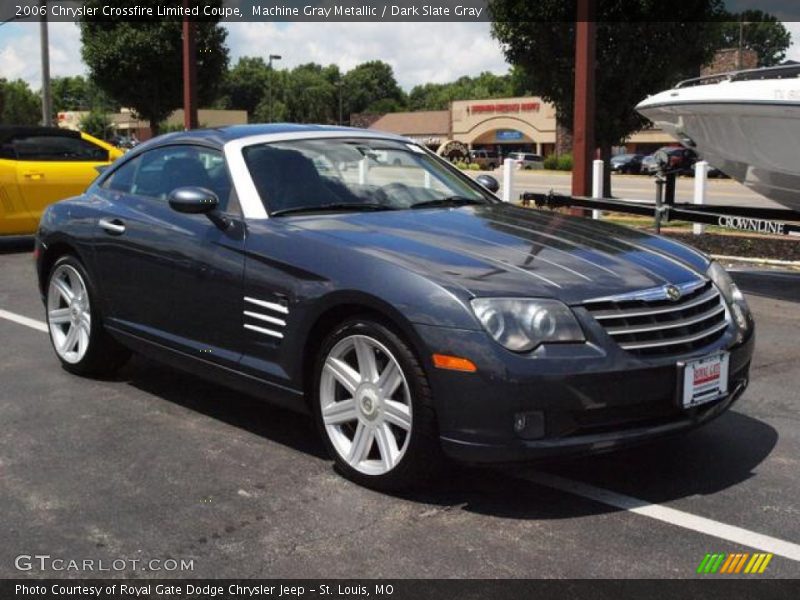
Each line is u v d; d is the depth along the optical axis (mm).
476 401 3188
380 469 3566
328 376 3732
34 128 10797
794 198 8125
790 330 6660
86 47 22109
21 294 8172
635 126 14203
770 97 7086
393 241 3732
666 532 3264
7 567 3014
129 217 4797
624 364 3246
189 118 17000
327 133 4902
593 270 3527
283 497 3576
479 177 5504
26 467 3926
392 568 2994
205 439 4277
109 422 4539
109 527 3316
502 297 3260
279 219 4121
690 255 4082
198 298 4293
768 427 4461
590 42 10688
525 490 3641
